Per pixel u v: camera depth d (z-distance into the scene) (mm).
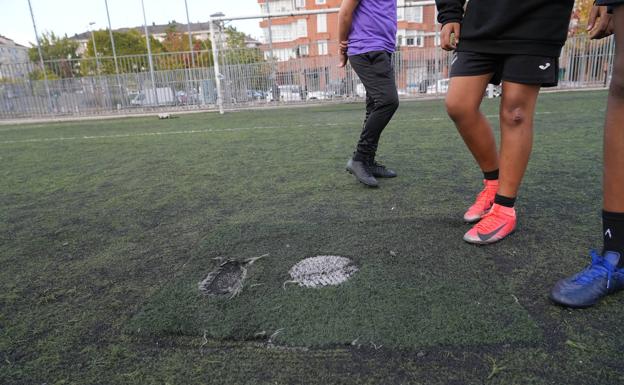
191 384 964
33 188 3135
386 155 3561
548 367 952
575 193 2205
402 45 11312
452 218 1945
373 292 1299
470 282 1337
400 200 2279
